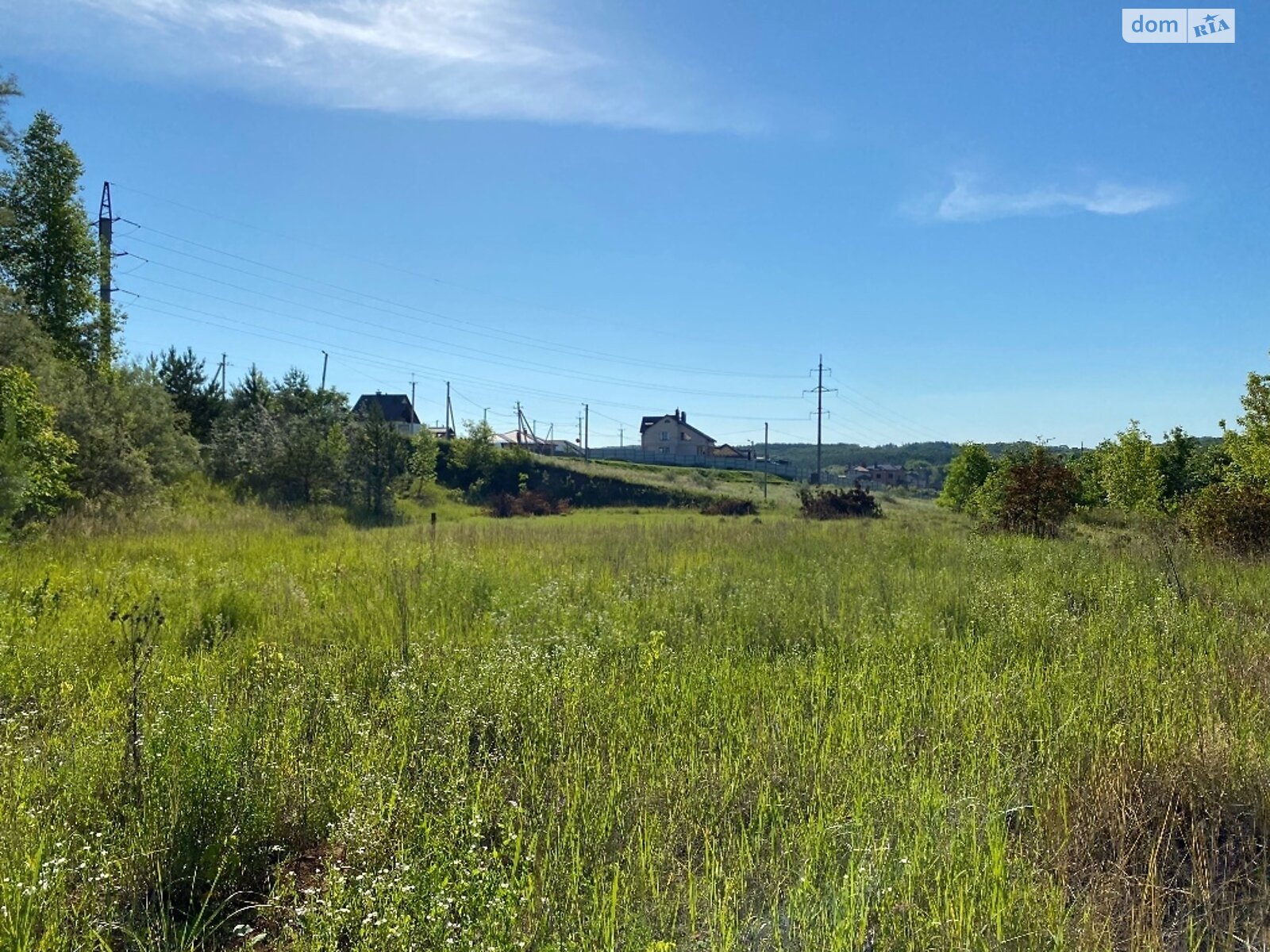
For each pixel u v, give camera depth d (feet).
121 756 12.35
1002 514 58.65
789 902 9.35
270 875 10.82
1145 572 33.37
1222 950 9.18
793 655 20.58
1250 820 12.00
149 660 17.97
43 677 17.78
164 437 77.97
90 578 31.60
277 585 29.71
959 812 11.36
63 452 50.16
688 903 9.42
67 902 9.33
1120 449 70.59
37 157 90.79
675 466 250.98
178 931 9.54
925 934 8.75
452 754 13.48
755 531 58.80
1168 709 15.49
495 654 18.47
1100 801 11.97
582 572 33.81
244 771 11.55
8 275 91.04
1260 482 49.47
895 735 14.12
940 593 27.91
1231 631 22.54
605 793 12.25
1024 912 9.16
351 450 102.63
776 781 12.99
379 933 8.21
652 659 18.85
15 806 10.90
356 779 12.03
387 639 21.18
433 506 131.34
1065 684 17.22
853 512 100.07
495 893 8.77
